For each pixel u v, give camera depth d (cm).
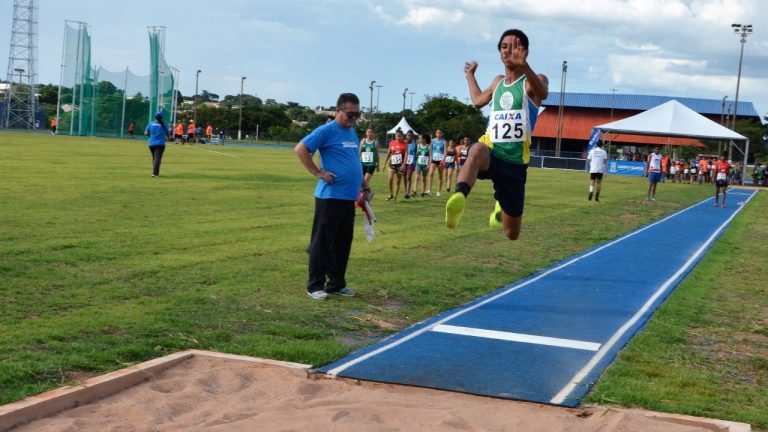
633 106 8250
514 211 632
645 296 866
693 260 1185
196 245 1037
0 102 6894
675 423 452
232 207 1523
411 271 939
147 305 696
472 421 434
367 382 516
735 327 740
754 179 4769
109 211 1343
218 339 602
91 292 736
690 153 7025
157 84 5741
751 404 505
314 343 601
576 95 8462
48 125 7231
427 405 466
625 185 3603
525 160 614
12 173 1997
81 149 3516
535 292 862
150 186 1861
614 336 672
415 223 1446
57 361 516
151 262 895
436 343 625
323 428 413
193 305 707
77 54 5556
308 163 755
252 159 3712
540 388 514
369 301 771
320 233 768
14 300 691
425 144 2102
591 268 1052
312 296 767
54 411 438
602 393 505
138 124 5778
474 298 812
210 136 6444
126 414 434
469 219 1562
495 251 1145
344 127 786
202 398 471
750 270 1112
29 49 6925
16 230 1073
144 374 502
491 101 629
